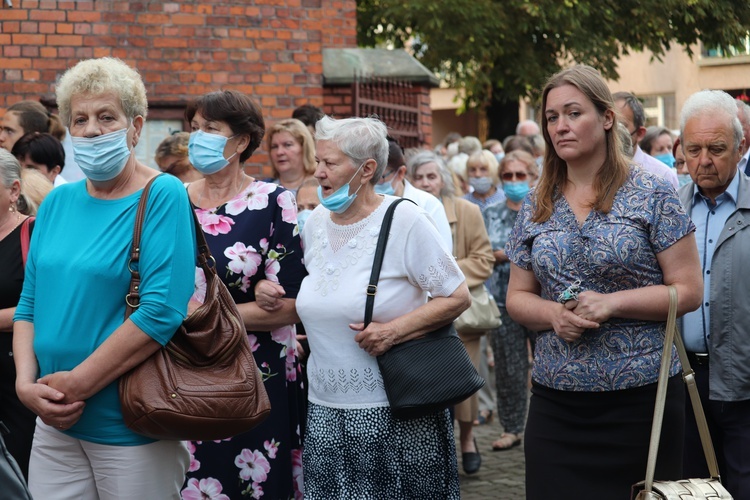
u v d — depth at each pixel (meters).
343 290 4.43
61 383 3.70
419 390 4.28
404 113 12.52
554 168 4.23
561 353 4.09
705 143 4.91
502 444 8.40
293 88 10.97
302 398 5.18
